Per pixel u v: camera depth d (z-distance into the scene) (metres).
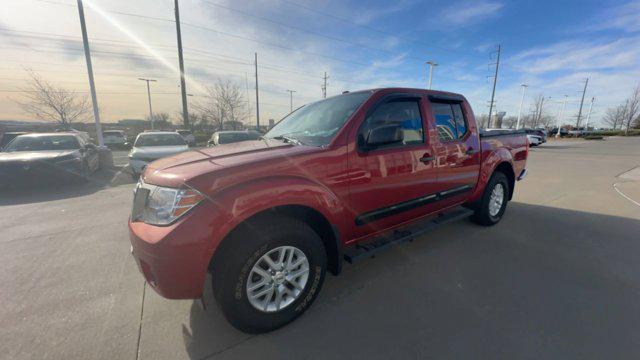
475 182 3.84
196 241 1.80
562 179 8.59
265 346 2.02
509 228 4.27
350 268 3.10
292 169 2.17
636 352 1.93
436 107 3.32
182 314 2.38
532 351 1.95
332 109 2.98
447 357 1.90
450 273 2.98
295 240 2.18
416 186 3.02
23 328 2.21
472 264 3.17
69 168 7.51
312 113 3.24
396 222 2.99
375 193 2.66
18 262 3.31
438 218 3.65
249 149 2.47
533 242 3.76
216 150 2.58
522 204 5.67
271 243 2.07
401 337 2.09
